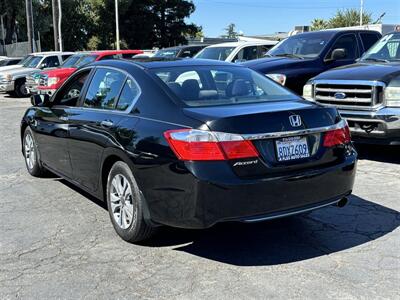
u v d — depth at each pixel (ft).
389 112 23.09
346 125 15.37
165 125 13.70
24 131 23.71
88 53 59.31
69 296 12.04
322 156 14.20
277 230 16.24
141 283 12.68
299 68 32.27
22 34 156.35
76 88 19.33
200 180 12.59
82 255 14.44
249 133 12.94
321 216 17.46
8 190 21.34
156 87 14.96
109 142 15.33
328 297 11.78
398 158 25.95
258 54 42.93
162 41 191.62
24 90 70.74
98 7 165.37
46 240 15.61
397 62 27.04
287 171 13.43
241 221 12.91
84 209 18.62
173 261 13.99
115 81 16.83
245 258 14.15
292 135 13.58
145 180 13.87
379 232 15.90
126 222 15.17
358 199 19.22
